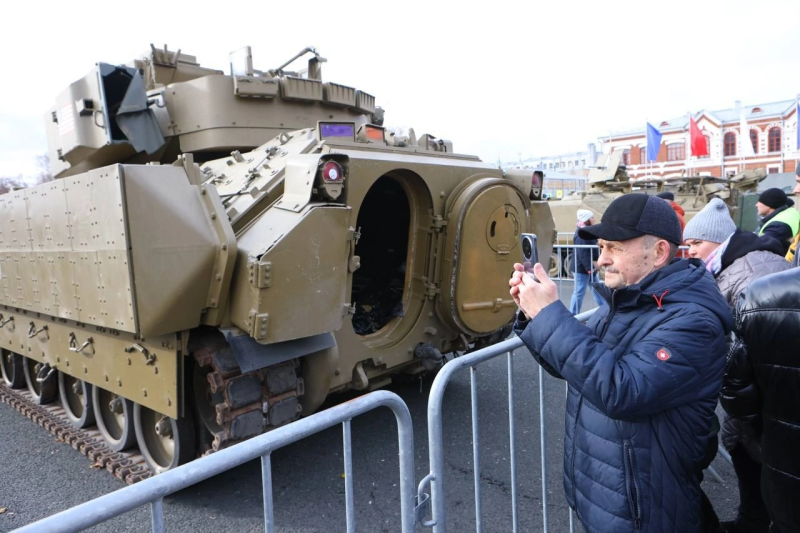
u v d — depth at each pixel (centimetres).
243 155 551
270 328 371
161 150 659
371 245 643
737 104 4728
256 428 406
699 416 211
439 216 523
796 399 204
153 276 371
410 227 538
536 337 211
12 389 705
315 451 505
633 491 208
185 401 440
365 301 599
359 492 435
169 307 374
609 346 215
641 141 4878
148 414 477
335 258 404
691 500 212
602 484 214
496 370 727
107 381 482
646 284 221
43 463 506
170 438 466
